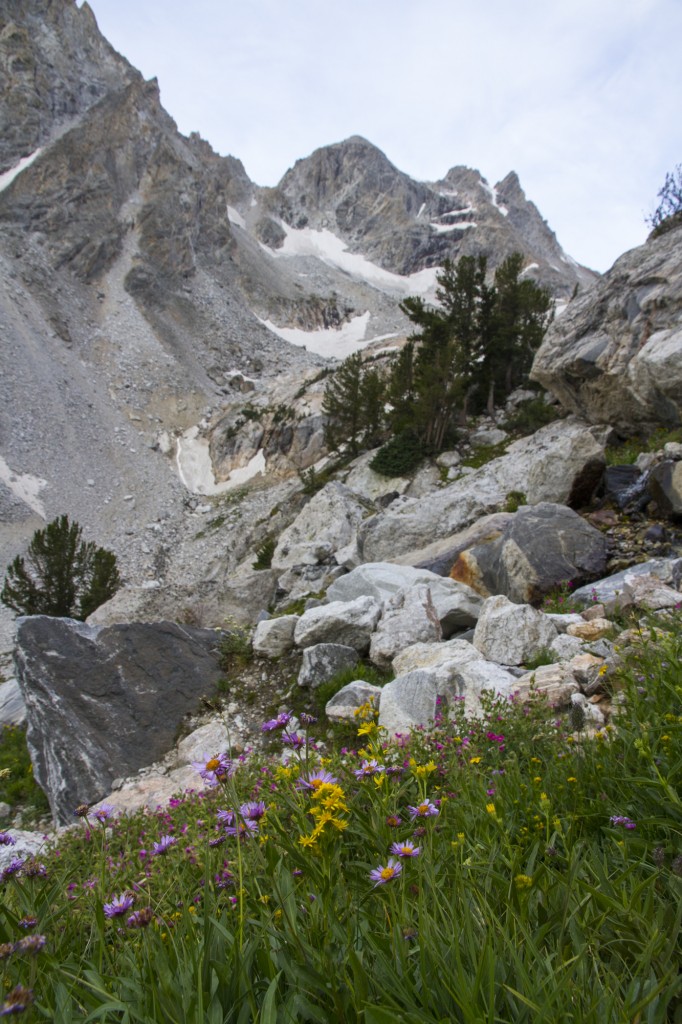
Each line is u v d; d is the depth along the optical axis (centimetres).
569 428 2331
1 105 13438
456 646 834
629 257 2212
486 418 3897
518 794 291
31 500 6569
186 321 12156
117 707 992
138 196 13575
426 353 4119
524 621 811
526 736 425
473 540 1423
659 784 237
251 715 972
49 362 8806
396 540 1734
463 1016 132
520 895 175
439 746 450
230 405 8944
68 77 15350
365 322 16225
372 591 1190
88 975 155
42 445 7338
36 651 999
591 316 2222
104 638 1060
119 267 12075
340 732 791
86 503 6831
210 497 7088
